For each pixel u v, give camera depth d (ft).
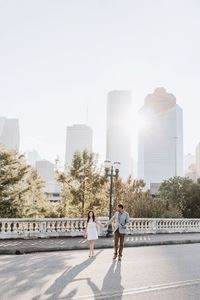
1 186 101.19
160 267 36.17
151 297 23.95
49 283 27.40
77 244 52.49
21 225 58.54
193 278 30.53
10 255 43.88
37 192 123.03
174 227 81.41
